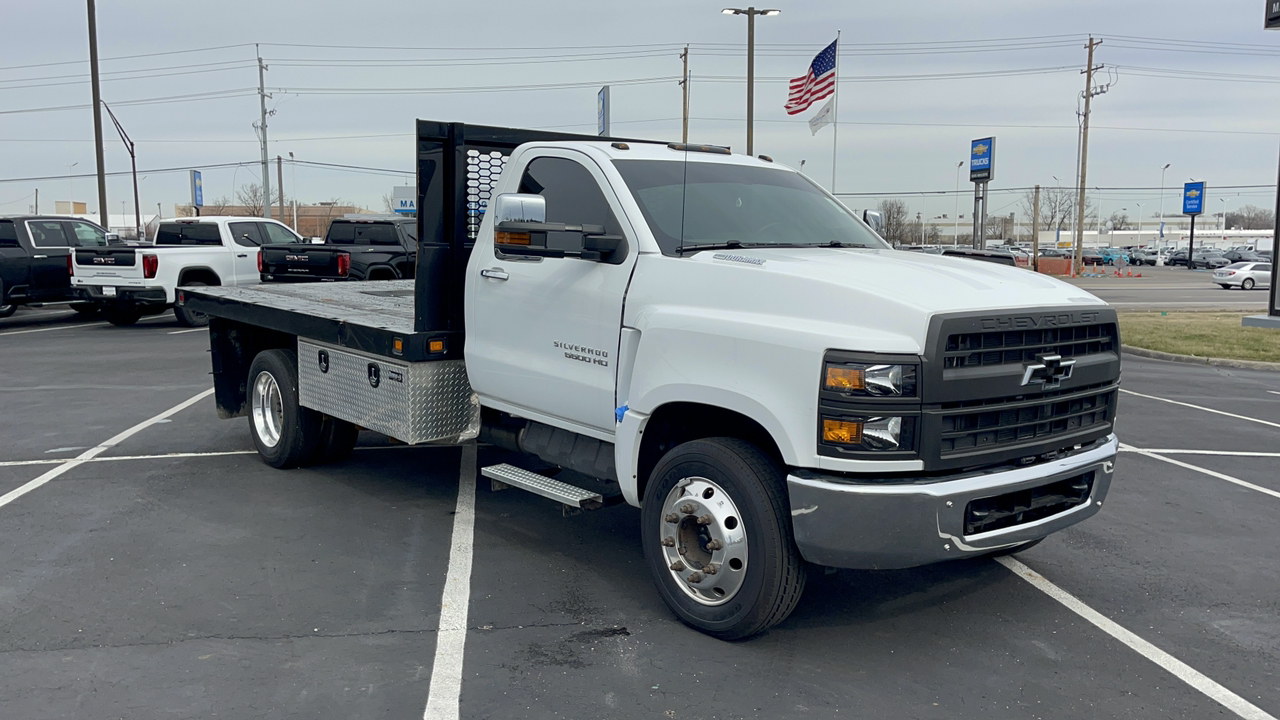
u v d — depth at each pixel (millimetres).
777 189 5355
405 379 5480
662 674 3857
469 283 5371
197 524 5793
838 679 3840
